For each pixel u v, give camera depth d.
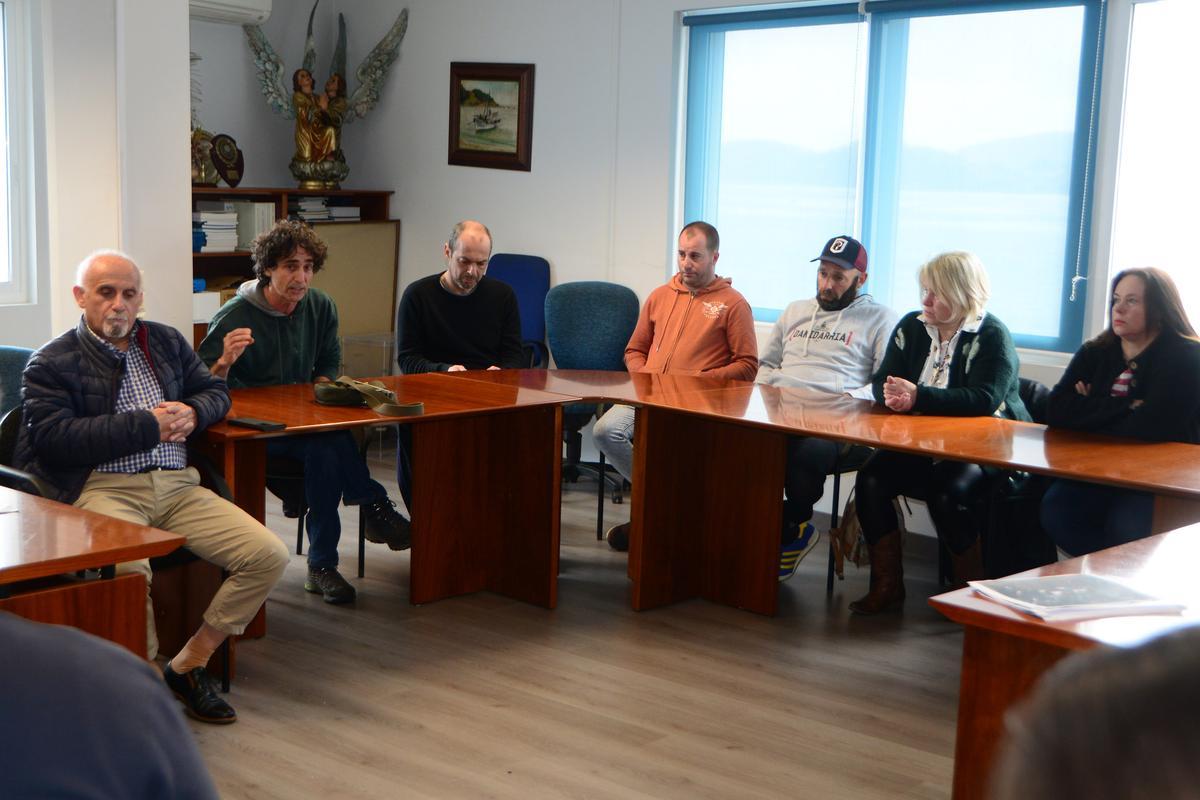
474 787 2.67
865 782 2.76
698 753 2.88
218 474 3.20
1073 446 3.32
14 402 3.33
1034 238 4.75
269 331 3.88
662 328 4.89
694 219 5.72
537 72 6.06
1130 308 3.44
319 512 3.87
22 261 4.96
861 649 3.63
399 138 6.66
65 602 2.26
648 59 5.66
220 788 2.62
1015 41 4.71
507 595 4.05
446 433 3.89
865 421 3.63
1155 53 4.43
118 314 2.98
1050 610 1.96
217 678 3.21
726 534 4.00
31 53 4.81
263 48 6.21
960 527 3.90
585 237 6.00
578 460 5.67
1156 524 2.94
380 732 2.94
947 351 3.95
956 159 4.91
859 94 5.15
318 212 6.39
